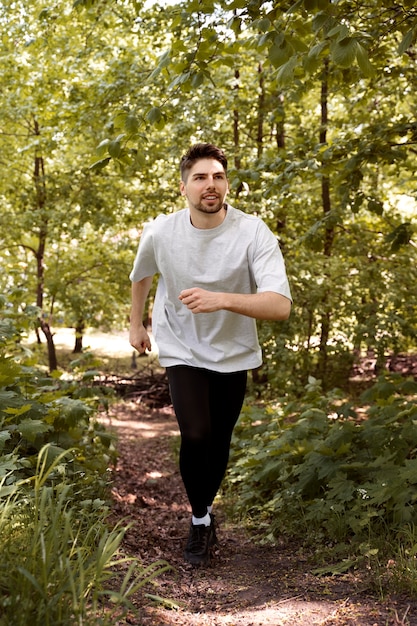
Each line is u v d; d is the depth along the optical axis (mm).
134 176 11062
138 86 8055
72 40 10367
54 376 4453
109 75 9312
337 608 2488
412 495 3232
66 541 2160
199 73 3873
